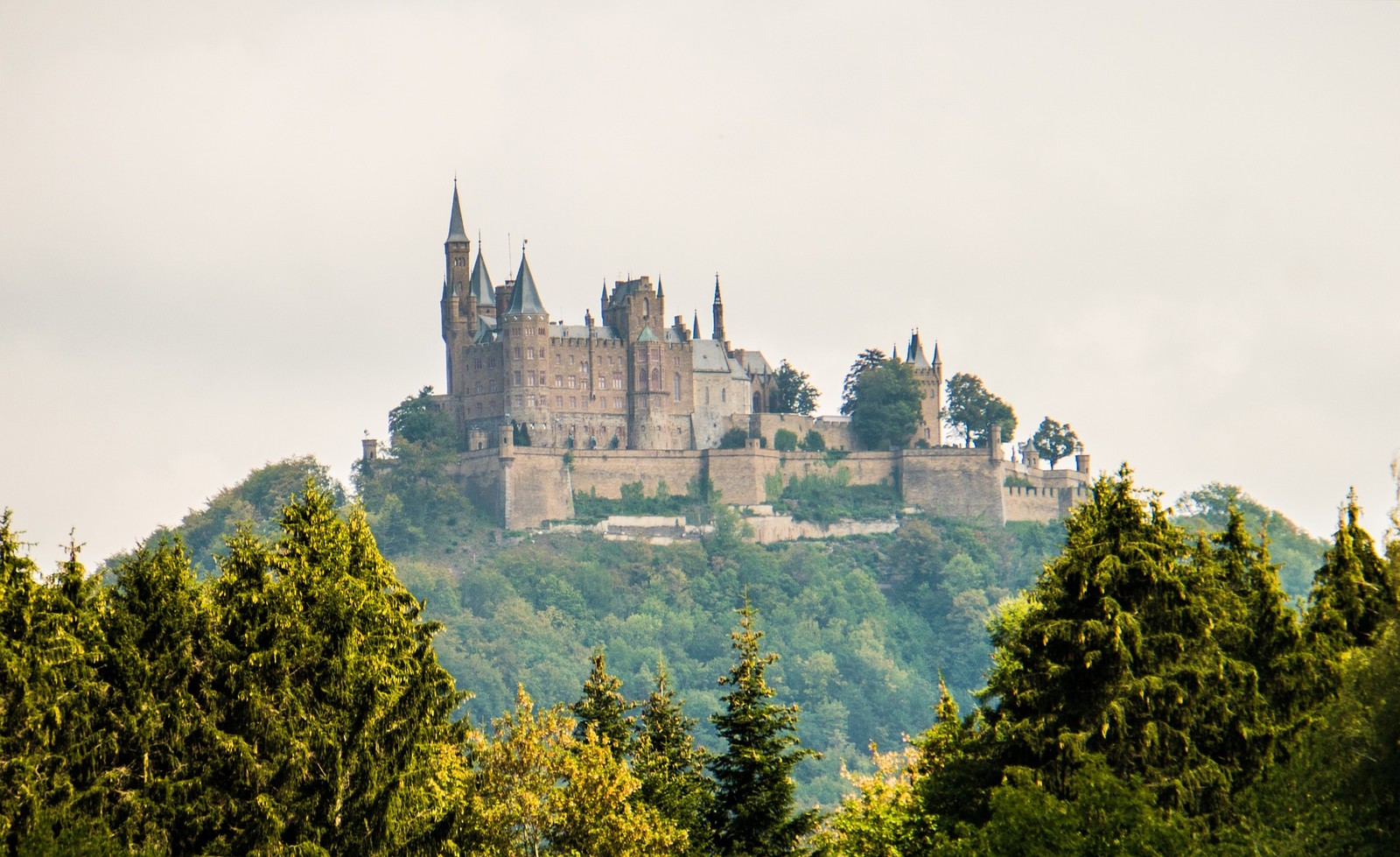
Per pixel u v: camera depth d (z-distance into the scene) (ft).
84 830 463.42
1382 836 420.77
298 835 496.64
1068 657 528.22
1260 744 517.55
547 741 524.52
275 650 513.45
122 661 502.38
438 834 504.02
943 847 481.87
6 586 502.38
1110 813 464.24
